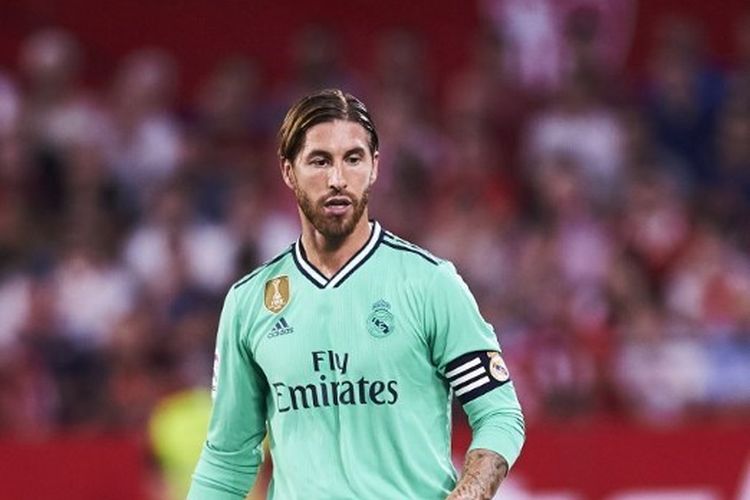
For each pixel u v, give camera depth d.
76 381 42.25
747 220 52.28
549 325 44.19
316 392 18.22
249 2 56.09
